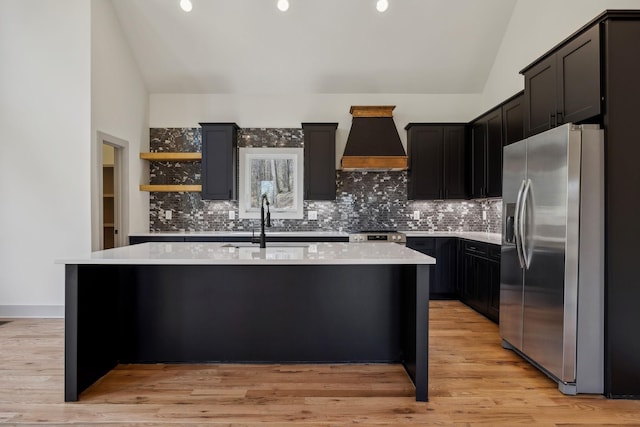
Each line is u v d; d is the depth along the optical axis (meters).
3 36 4.34
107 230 5.98
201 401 2.51
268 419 2.30
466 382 2.81
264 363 3.11
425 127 5.59
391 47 5.23
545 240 2.79
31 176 4.35
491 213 5.55
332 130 5.60
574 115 2.80
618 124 2.51
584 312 2.57
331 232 5.57
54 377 2.85
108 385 2.73
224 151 5.51
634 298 2.53
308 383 2.78
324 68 5.49
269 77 5.60
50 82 4.32
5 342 3.58
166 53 5.27
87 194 4.33
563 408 2.44
